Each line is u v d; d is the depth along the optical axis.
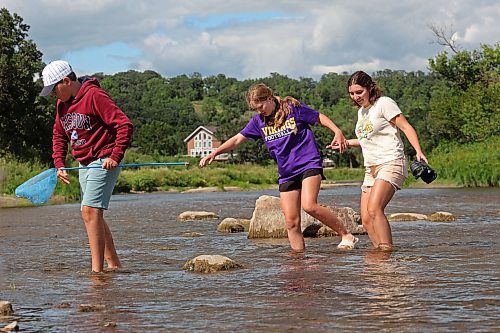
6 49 46.34
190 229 10.60
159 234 9.88
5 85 44.72
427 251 7.09
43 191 6.76
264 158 77.19
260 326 4.00
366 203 7.63
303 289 5.07
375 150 7.42
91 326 4.12
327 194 26.30
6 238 9.79
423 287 4.99
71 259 7.31
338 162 82.75
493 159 31.00
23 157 41.09
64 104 6.55
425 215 12.06
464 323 3.92
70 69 6.48
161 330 3.98
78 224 12.31
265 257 6.99
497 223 10.45
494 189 26.83
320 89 134.88
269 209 9.27
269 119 7.45
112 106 6.41
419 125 56.62
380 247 7.39
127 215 14.49
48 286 5.58
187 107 138.00
